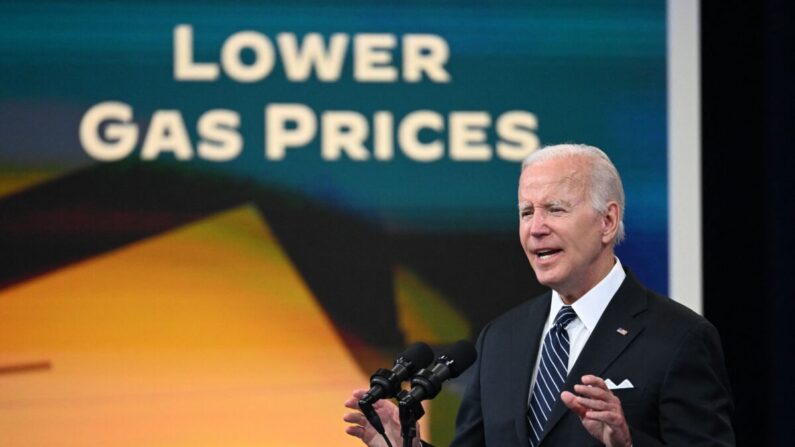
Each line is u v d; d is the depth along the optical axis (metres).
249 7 16.47
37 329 15.76
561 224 10.33
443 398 16.00
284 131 16.33
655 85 16.50
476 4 16.61
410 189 16.36
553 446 10.15
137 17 16.34
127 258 15.97
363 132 16.39
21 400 15.63
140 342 15.86
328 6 16.53
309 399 15.98
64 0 16.28
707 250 17.52
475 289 16.28
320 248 16.20
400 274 16.23
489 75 16.53
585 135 16.47
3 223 15.88
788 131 17.19
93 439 15.66
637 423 9.91
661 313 10.35
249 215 16.17
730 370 17.45
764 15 17.33
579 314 10.55
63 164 16.06
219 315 15.99
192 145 16.22
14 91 16.11
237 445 15.83
